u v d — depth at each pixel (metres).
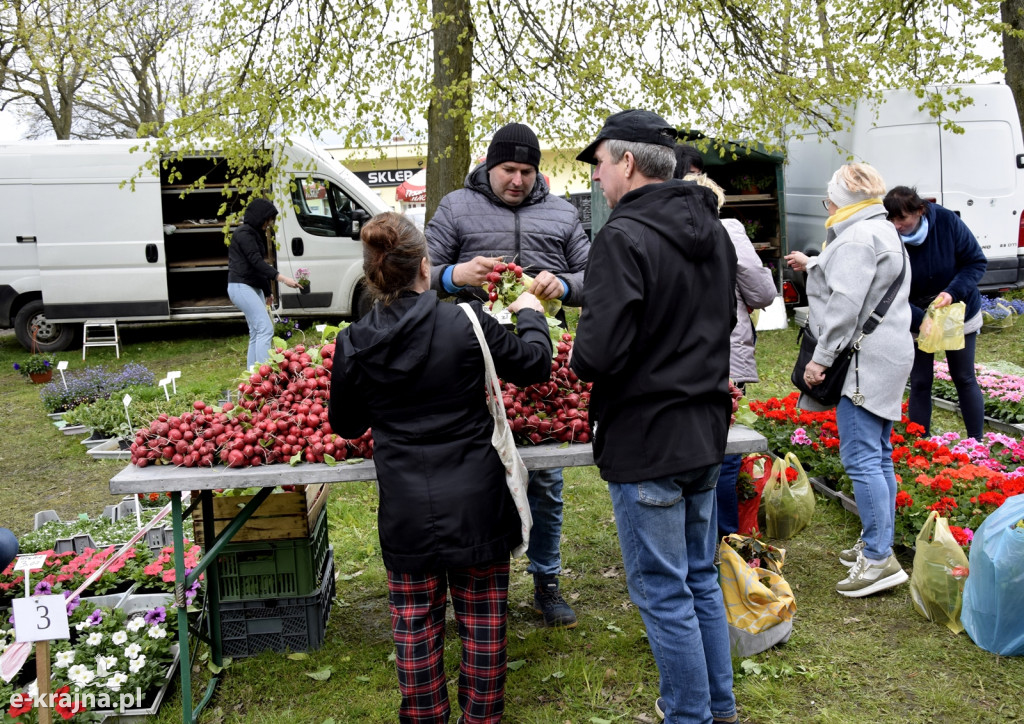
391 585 2.58
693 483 2.44
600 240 2.29
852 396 3.44
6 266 11.12
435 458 2.44
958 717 2.80
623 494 2.38
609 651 3.32
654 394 2.28
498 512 2.48
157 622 3.39
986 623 3.12
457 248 3.42
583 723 2.89
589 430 2.78
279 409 2.91
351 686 3.18
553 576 3.56
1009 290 11.01
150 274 11.12
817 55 8.37
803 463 5.01
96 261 10.99
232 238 7.86
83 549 4.32
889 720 2.81
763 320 10.30
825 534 4.31
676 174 3.29
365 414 2.54
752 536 3.92
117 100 19.58
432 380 2.40
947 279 4.75
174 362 10.74
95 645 3.23
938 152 9.65
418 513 2.42
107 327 11.95
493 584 2.60
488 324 2.45
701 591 2.51
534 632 3.47
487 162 3.39
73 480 6.22
